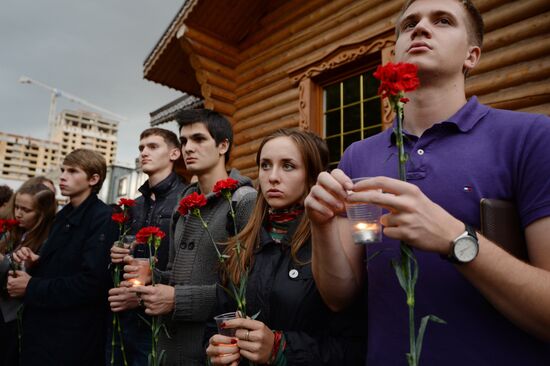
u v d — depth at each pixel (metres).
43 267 2.58
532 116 1.00
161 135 2.96
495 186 0.97
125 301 2.00
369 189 0.81
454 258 0.77
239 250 1.46
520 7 2.99
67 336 2.32
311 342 1.25
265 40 5.37
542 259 0.87
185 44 5.36
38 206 3.11
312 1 4.84
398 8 3.80
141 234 1.83
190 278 1.99
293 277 1.42
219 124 2.42
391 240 1.08
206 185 2.39
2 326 2.91
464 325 0.92
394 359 0.98
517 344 0.88
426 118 1.14
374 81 4.06
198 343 1.85
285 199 1.59
